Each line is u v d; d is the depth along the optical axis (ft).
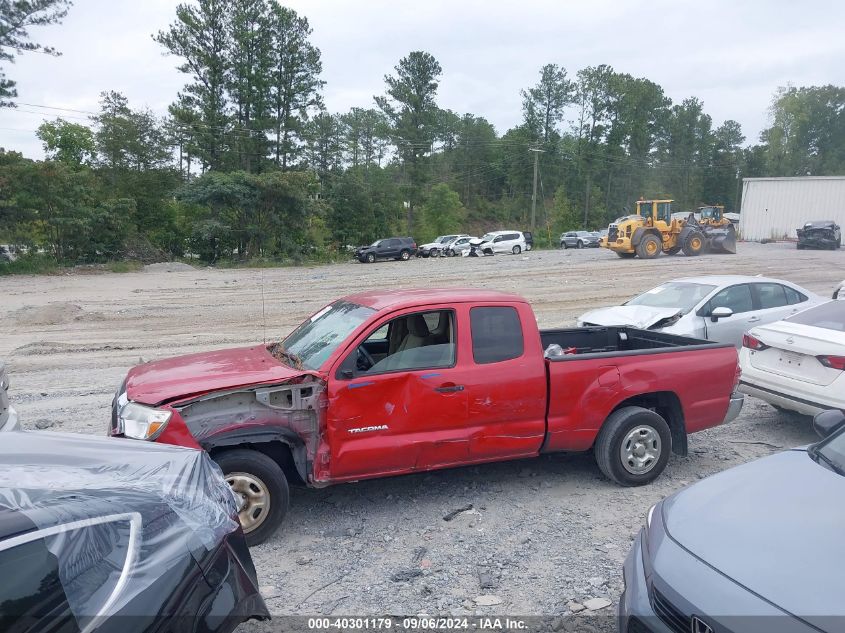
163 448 11.05
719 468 19.80
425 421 15.76
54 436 11.10
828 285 71.05
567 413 17.34
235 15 170.19
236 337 44.70
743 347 24.00
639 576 9.66
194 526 9.00
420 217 255.70
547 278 83.10
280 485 14.76
